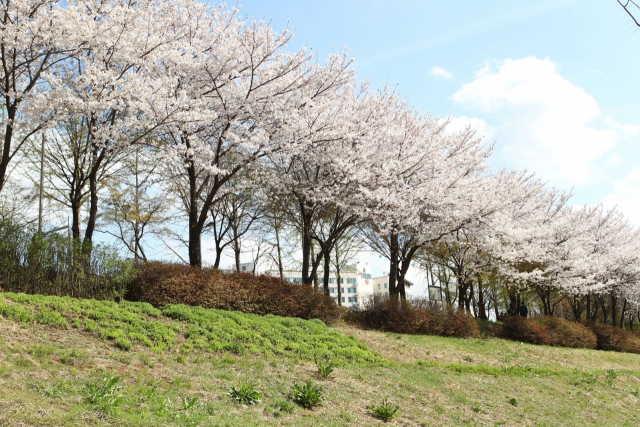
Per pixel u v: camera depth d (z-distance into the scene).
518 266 24.61
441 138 19.78
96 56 12.45
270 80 14.95
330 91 16.66
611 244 30.23
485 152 20.34
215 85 14.71
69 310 9.17
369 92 18.41
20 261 10.48
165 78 13.16
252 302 13.40
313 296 14.81
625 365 20.00
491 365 14.23
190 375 7.33
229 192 15.62
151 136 14.75
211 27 15.40
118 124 12.54
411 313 17.25
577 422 9.50
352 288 69.38
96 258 11.46
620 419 10.59
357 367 10.21
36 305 8.98
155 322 9.72
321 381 8.53
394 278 20.39
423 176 18.42
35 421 4.33
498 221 19.28
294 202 19.67
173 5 14.73
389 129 17.16
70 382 5.71
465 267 24.12
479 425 8.09
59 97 11.28
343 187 16.81
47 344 7.23
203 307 12.32
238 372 8.05
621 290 30.86
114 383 5.60
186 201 21.09
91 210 13.84
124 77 12.99
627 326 47.91
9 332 7.39
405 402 8.47
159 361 7.81
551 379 13.27
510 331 21.38
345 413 7.09
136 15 12.26
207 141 16.11
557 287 26.17
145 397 5.79
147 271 12.31
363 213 16.44
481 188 19.56
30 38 10.81
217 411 5.95
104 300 10.84
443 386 10.02
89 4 12.14
